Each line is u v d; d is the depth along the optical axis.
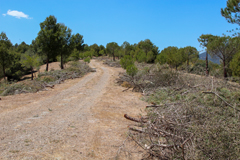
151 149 4.17
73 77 22.59
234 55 17.58
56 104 9.48
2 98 10.98
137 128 5.82
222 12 14.02
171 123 4.41
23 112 7.80
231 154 3.07
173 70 12.37
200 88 8.77
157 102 9.08
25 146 4.37
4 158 3.73
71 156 3.98
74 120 6.72
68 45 34.12
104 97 11.61
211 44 18.08
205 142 3.38
